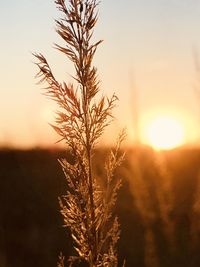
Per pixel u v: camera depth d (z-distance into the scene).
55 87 2.65
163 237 9.21
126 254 9.79
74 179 2.65
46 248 11.73
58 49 2.66
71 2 2.67
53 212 14.75
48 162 20.08
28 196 16.47
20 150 23.70
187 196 10.02
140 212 9.85
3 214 14.87
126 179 9.32
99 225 2.64
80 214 2.62
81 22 2.66
